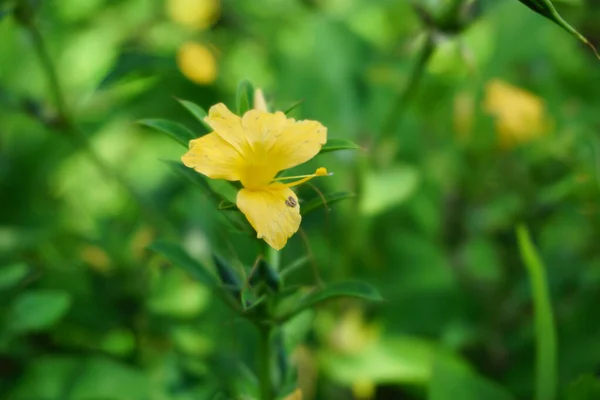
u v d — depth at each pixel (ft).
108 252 2.01
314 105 2.37
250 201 1.31
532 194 2.16
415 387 2.00
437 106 2.44
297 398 1.46
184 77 2.56
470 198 2.23
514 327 2.13
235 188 1.39
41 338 2.02
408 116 2.43
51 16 2.55
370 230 2.33
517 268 2.17
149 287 2.01
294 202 1.31
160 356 2.01
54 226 2.37
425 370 1.94
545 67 2.54
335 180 2.21
